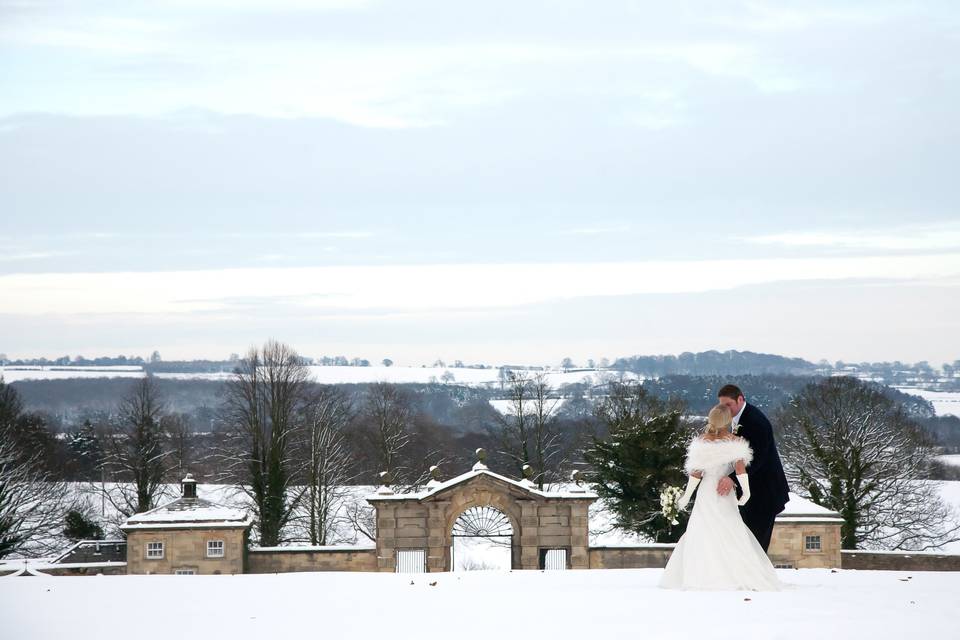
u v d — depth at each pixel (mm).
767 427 16484
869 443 76562
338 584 17188
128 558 59438
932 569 58906
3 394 92375
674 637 11281
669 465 74062
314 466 88000
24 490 79188
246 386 88000
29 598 15281
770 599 14102
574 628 11992
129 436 91438
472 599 14578
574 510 59875
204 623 12781
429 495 59750
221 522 60031
